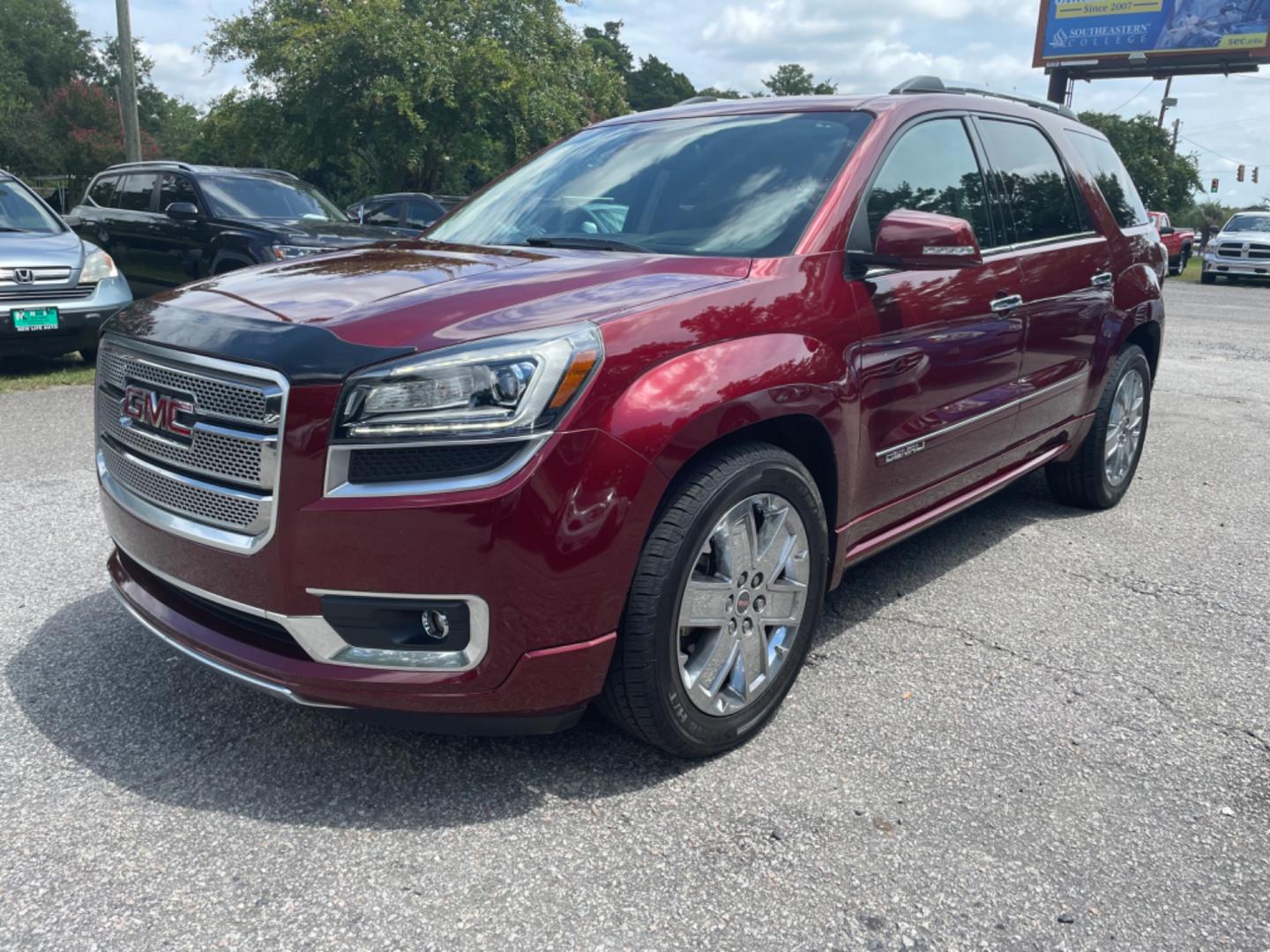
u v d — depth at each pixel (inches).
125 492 107.3
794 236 116.0
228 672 96.3
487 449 86.7
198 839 91.6
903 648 134.2
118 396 108.3
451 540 85.8
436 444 85.9
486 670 89.7
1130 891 86.9
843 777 103.3
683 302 99.1
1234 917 84.1
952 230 111.3
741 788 101.1
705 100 158.1
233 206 397.4
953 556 170.9
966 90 161.0
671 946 79.4
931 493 139.6
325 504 87.2
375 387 86.1
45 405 274.5
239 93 875.4
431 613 90.9
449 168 943.7
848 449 115.5
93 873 86.6
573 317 93.3
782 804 98.5
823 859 90.2
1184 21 1353.3
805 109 137.9
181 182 406.9
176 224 398.3
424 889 85.4
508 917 82.4
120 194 443.8
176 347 97.0
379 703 90.7
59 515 180.4
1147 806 99.5
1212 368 398.6
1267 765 107.6
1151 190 2080.5
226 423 92.9
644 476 91.0
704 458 99.7
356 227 406.0
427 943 79.3
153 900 83.4
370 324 91.4
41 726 110.2
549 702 93.0
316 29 789.2
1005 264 146.9
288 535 88.9
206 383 94.2
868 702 119.3
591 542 89.1
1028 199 161.6
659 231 125.0
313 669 91.5
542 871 88.0
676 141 141.0
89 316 310.2
